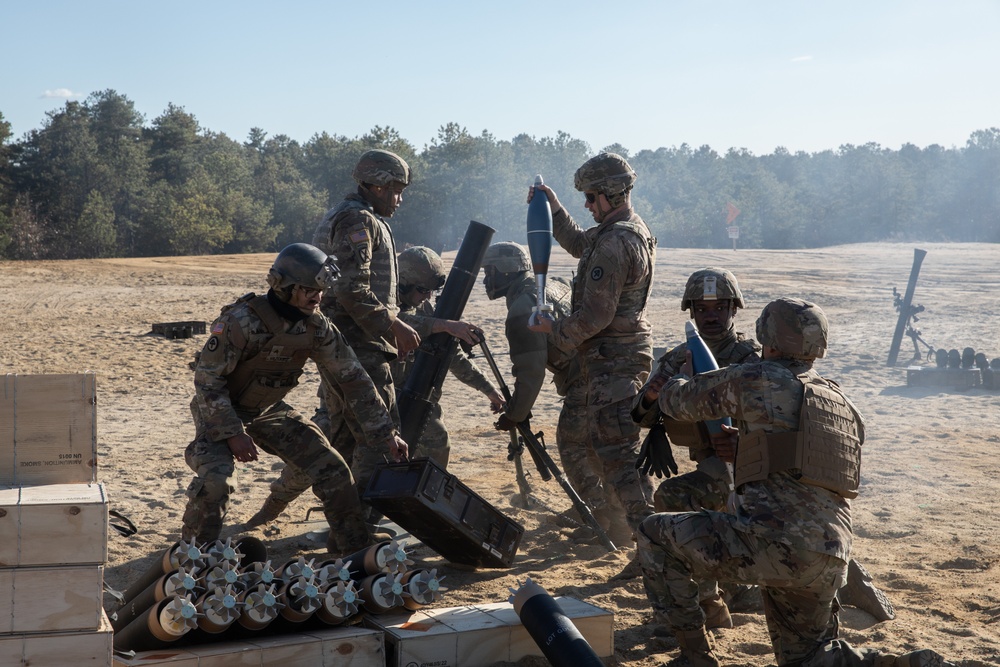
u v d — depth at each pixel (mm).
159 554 6148
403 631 4195
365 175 6211
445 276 7305
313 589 4043
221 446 5211
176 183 121188
